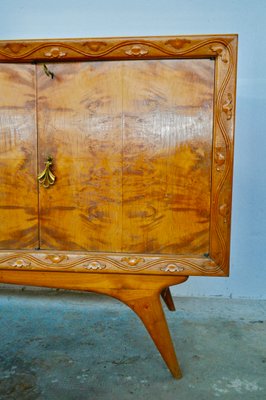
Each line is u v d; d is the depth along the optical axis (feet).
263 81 4.68
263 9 4.58
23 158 2.90
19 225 2.96
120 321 4.23
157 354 3.49
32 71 2.82
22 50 2.77
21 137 2.88
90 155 2.85
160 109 2.77
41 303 4.74
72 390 2.90
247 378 3.08
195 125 2.76
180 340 3.73
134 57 2.73
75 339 3.77
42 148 2.88
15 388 2.92
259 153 4.79
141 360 3.37
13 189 2.93
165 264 2.85
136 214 2.87
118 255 2.88
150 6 4.72
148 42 2.69
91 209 2.90
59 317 4.32
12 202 2.95
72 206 2.91
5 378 3.06
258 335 3.87
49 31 4.86
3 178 2.93
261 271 4.97
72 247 2.95
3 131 2.89
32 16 4.85
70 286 3.01
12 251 2.95
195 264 2.83
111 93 2.79
